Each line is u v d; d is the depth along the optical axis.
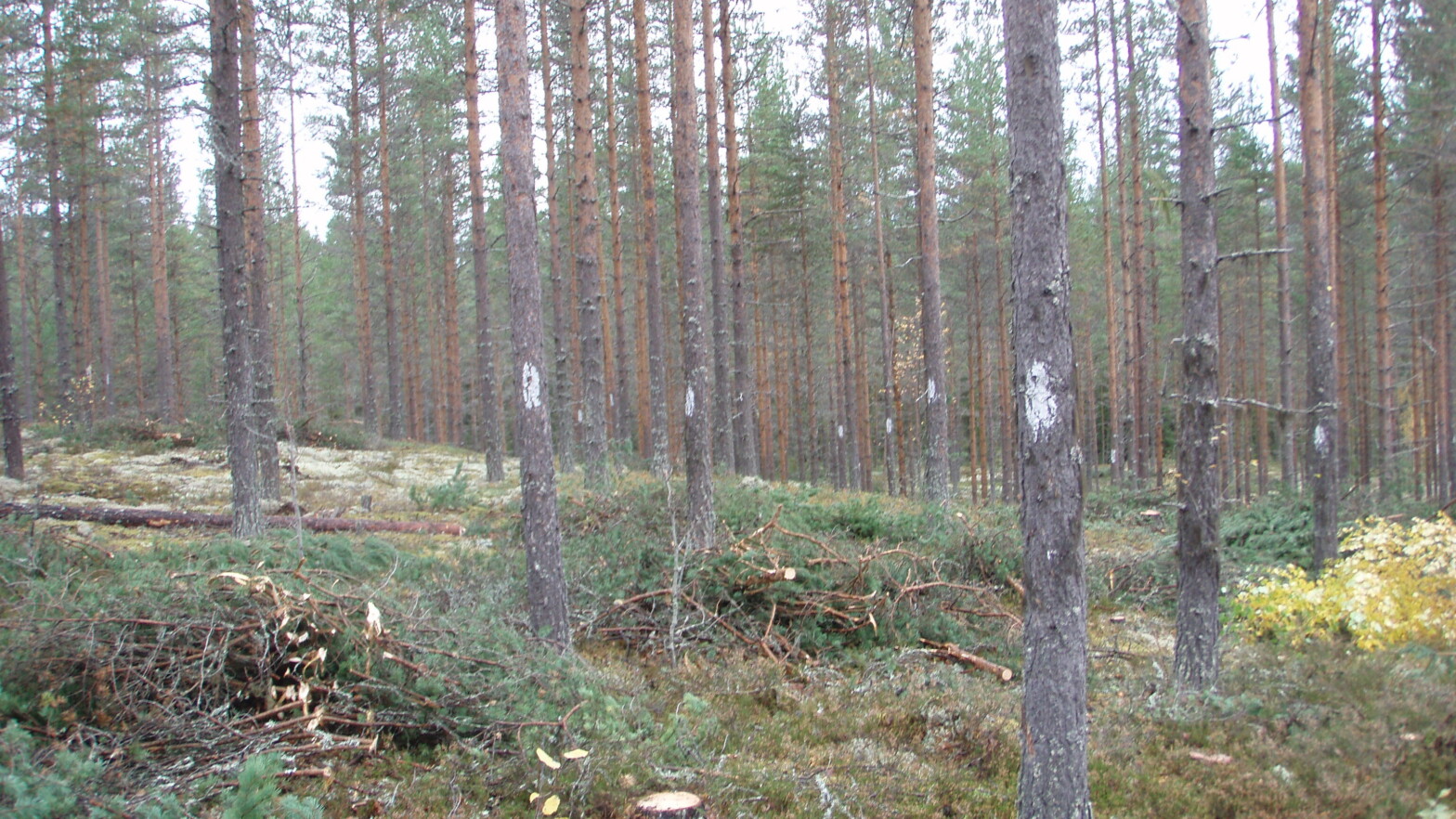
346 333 42.38
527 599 7.59
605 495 11.60
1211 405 6.80
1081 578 4.30
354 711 5.32
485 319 18.78
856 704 6.70
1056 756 4.26
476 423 40.25
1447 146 16.44
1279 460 37.47
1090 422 31.69
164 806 3.86
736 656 7.50
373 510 14.16
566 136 22.12
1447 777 5.11
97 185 25.50
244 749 4.70
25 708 4.49
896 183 25.34
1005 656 8.14
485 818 4.51
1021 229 4.31
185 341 37.22
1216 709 6.30
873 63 20.02
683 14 10.86
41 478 14.71
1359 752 5.39
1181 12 6.87
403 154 27.95
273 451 14.42
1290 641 7.38
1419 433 24.47
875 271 27.08
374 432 25.36
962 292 31.19
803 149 23.92
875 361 33.50
